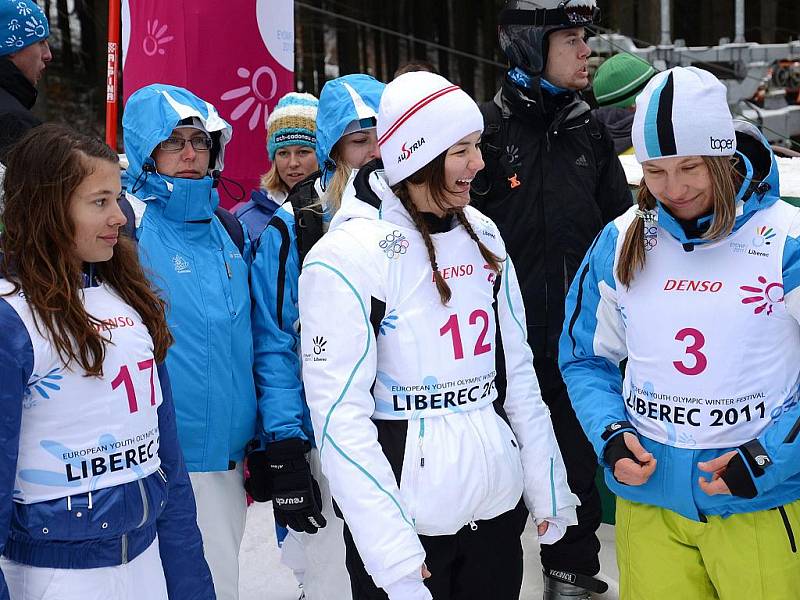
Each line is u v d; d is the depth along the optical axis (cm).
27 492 218
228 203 513
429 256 249
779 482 239
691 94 238
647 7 1351
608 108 577
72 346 219
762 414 246
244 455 340
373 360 247
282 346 335
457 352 253
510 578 268
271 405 328
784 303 244
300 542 385
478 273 259
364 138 346
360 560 261
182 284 319
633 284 259
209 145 337
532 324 391
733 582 253
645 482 258
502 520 264
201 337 319
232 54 492
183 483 254
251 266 344
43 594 221
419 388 249
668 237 256
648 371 258
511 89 388
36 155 220
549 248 389
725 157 242
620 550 279
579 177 392
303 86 1920
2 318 212
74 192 219
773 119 821
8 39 438
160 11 483
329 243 250
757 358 245
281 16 508
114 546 228
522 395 274
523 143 389
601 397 275
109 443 226
